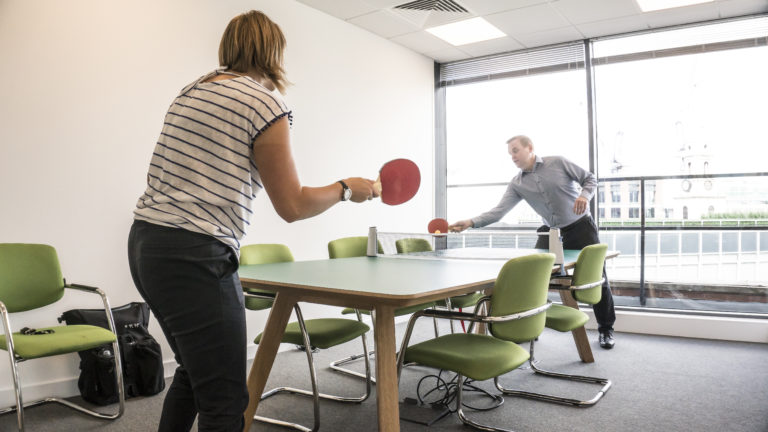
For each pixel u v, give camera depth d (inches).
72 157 119.3
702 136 186.5
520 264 79.0
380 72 203.9
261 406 111.4
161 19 135.6
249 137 46.8
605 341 160.4
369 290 69.8
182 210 46.1
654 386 124.0
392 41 209.0
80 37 120.4
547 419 103.7
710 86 184.9
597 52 202.2
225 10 150.6
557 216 160.9
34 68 113.2
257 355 91.8
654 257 196.5
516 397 117.2
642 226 196.9
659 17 180.2
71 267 119.2
